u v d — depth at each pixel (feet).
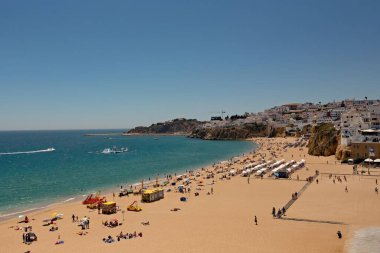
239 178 338.95
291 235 156.15
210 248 142.72
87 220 185.57
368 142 391.04
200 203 234.17
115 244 151.84
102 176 390.83
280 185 289.94
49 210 228.63
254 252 136.46
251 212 202.08
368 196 232.12
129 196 268.82
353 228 162.71
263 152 628.69
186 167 473.67
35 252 145.18
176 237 159.33
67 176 391.04
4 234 174.09
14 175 402.72
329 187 269.64
